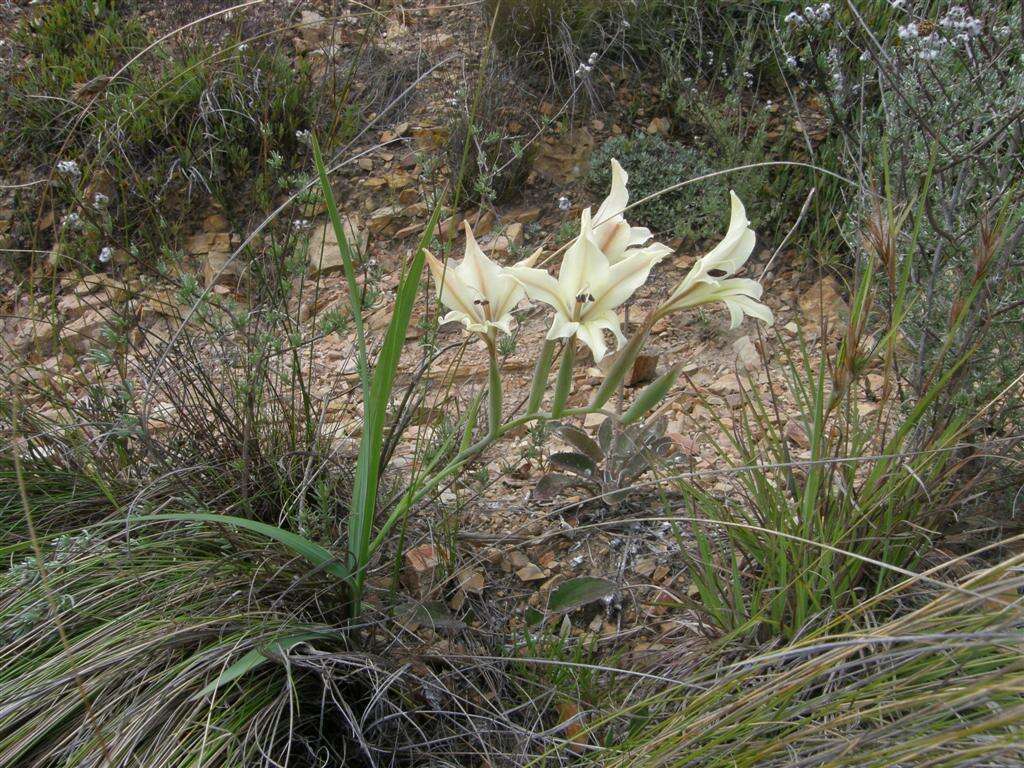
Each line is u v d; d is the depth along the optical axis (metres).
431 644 0.58
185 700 0.49
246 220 1.07
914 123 0.73
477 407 0.54
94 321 0.93
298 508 0.65
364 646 0.58
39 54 1.22
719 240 1.04
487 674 0.57
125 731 0.48
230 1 1.25
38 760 0.48
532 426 0.69
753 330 0.94
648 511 0.70
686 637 0.59
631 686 0.56
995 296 0.63
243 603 0.57
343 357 0.93
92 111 1.09
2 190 1.09
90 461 0.69
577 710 0.54
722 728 0.45
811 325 0.94
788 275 1.01
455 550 0.65
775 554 0.57
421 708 0.56
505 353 0.63
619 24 1.20
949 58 0.73
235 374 0.72
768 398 0.84
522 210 1.08
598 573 0.66
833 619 0.54
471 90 1.11
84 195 0.99
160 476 0.65
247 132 1.10
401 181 1.09
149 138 1.08
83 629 0.56
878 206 0.57
